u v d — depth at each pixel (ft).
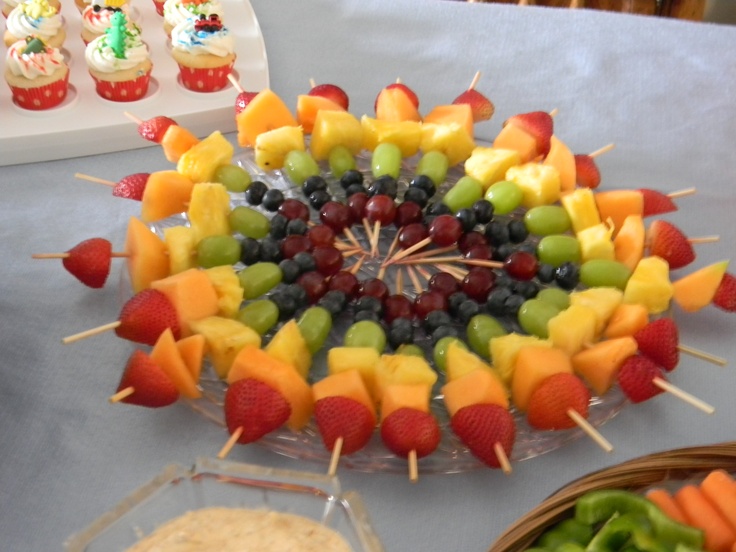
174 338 1.71
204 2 2.58
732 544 1.39
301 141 2.15
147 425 1.65
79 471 1.57
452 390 1.62
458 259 2.00
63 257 1.81
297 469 1.59
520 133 2.23
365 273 2.00
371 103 2.53
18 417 1.64
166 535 1.32
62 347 1.77
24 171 2.20
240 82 2.51
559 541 1.38
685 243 2.02
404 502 1.56
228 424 1.55
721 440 1.73
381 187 2.05
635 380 1.68
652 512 1.38
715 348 1.92
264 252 1.92
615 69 2.77
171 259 1.83
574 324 1.73
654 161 2.44
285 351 1.65
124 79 2.32
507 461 1.53
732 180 2.41
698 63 2.84
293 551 1.31
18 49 2.24
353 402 1.55
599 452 1.68
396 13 2.88
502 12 2.93
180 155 2.12
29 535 1.48
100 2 2.64
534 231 2.06
